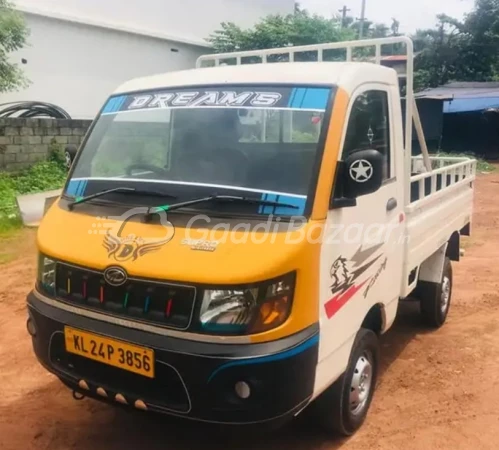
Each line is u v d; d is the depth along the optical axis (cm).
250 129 354
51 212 380
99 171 384
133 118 395
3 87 1285
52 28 1677
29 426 410
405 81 451
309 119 339
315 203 318
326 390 367
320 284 320
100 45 1822
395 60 470
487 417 427
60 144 1412
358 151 334
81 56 1769
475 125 2388
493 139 2383
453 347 555
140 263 312
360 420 405
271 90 362
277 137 345
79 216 359
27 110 1534
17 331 587
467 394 462
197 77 402
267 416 300
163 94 398
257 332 296
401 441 393
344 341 354
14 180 1270
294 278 304
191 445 387
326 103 342
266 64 403
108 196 362
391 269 423
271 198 321
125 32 1884
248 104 361
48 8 1655
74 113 1773
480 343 564
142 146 383
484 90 2544
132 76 1939
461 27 2922
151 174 363
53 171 1338
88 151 401
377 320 426
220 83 384
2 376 489
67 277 342
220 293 293
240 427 301
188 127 371
